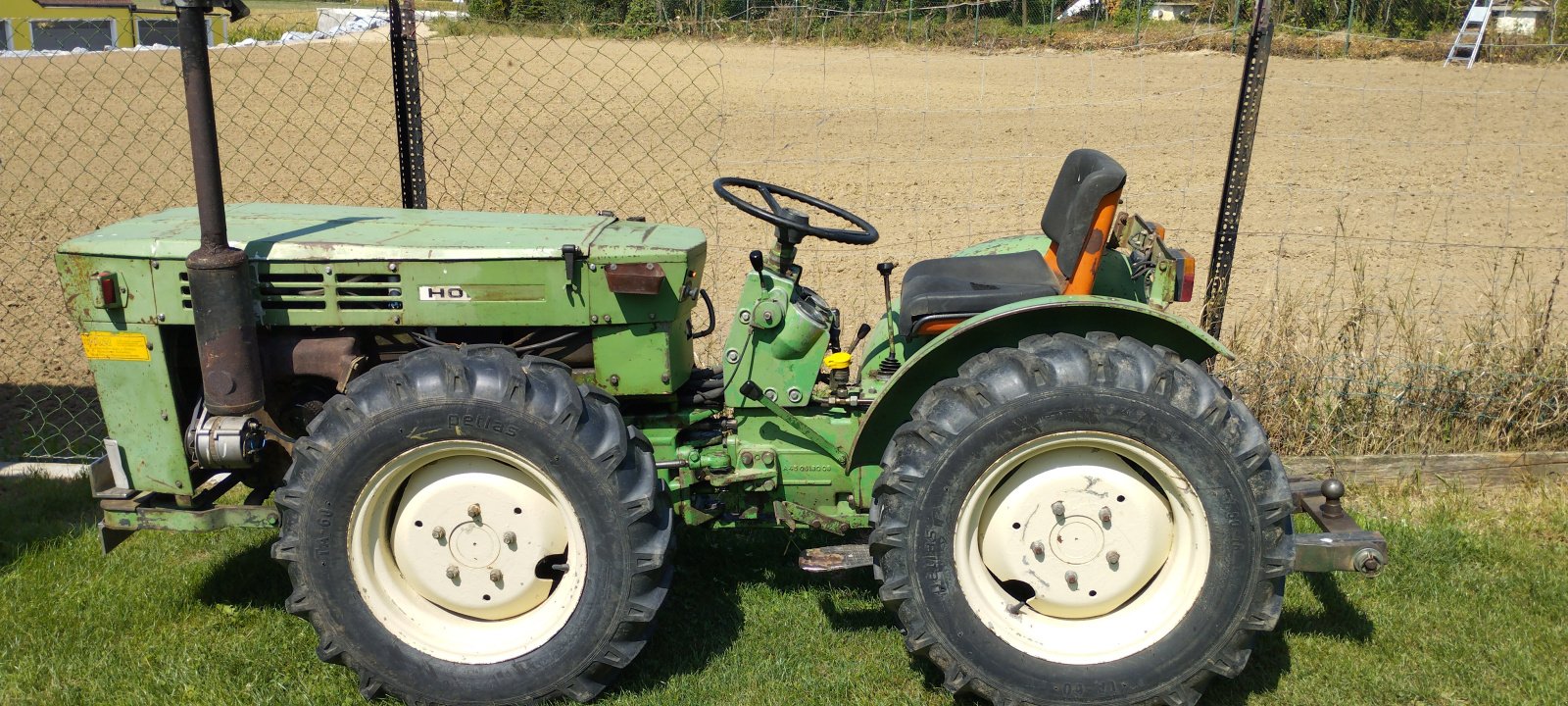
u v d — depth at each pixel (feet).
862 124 38.65
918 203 27.71
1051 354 9.16
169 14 9.05
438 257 9.73
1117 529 9.35
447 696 9.36
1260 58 13.51
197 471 10.66
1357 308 15.65
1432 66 51.67
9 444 15.33
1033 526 9.38
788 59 44.91
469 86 38.52
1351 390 14.79
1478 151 35.76
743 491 10.75
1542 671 10.12
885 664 10.41
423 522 9.47
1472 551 12.33
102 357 9.96
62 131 36.45
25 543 12.42
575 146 32.14
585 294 9.85
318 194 27.61
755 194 28.02
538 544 9.46
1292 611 11.23
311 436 9.12
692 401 10.75
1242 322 15.56
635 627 9.37
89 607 11.14
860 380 10.68
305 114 37.06
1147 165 32.78
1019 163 32.50
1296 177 31.78
